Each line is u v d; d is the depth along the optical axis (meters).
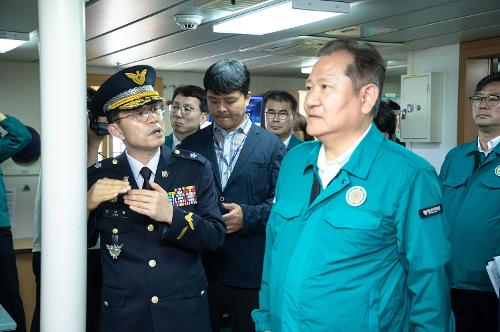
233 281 2.38
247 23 3.44
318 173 1.57
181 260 1.77
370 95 1.47
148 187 1.78
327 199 1.49
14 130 3.66
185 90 3.46
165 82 6.88
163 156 1.85
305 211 1.54
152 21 3.58
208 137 2.51
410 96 5.00
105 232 1.77
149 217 1.75
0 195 3.50
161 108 1.79
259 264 2.39
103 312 1.77
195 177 1.87
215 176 2.43
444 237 1.45
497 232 2.45
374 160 1.48
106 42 4.51
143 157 1.83
